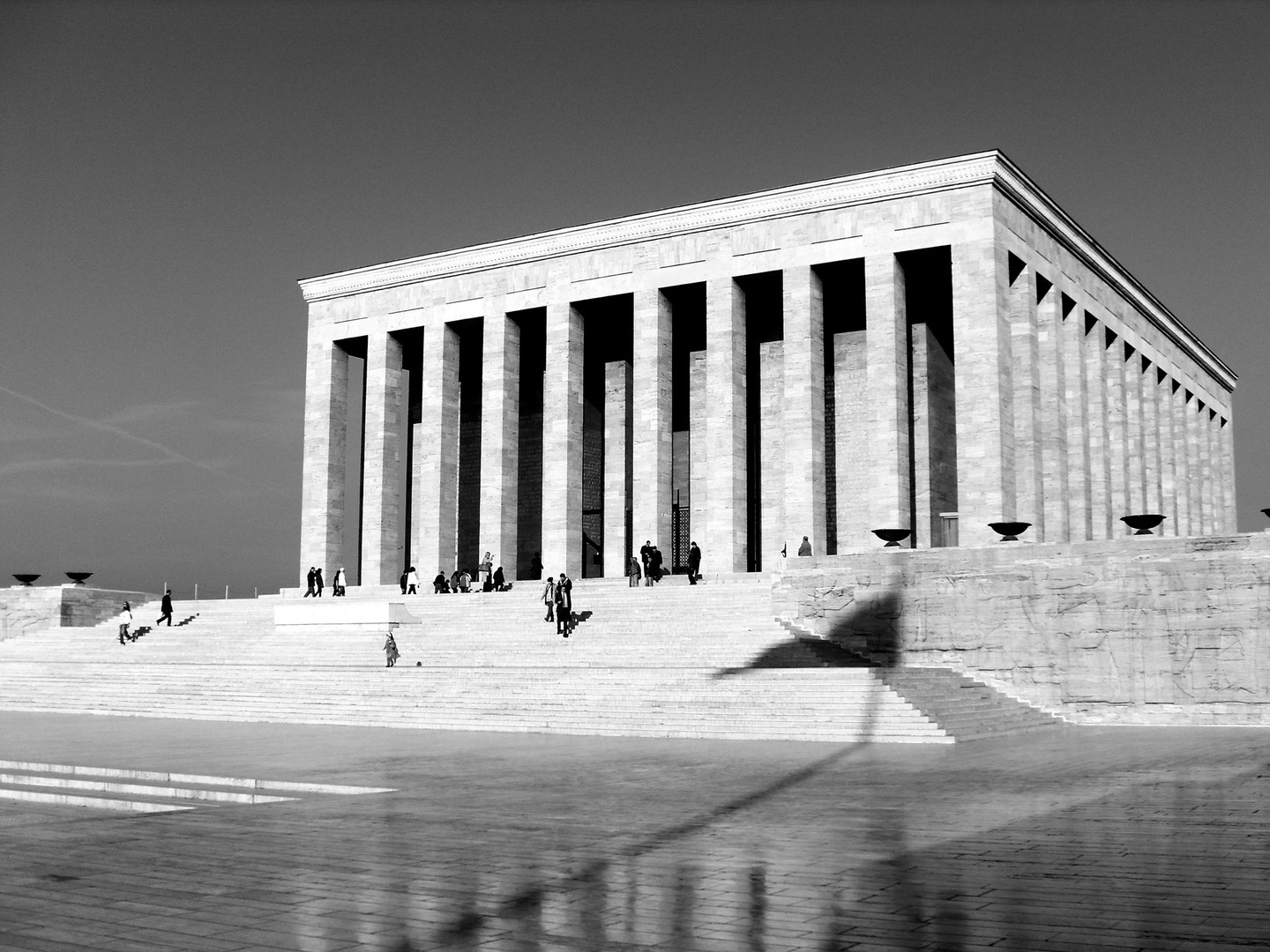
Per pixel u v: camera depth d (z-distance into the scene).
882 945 7.97
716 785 17.16
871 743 23.89
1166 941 8.00
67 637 46.62
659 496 47.78
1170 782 17.31
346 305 56.59
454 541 53.50
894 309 44.03
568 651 35.12
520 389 59.19
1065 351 48.31
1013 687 32.66
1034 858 11.16
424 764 20.16
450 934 8.40
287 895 9.79
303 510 56.00
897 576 34.62
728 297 47.28
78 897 9.75
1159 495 56.84
